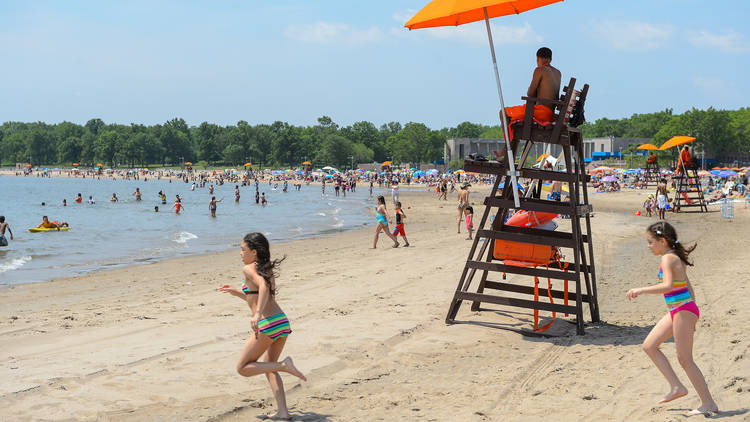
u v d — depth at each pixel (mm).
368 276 13266
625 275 12516
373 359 6891
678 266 4812
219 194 77500
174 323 8938
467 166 8422
